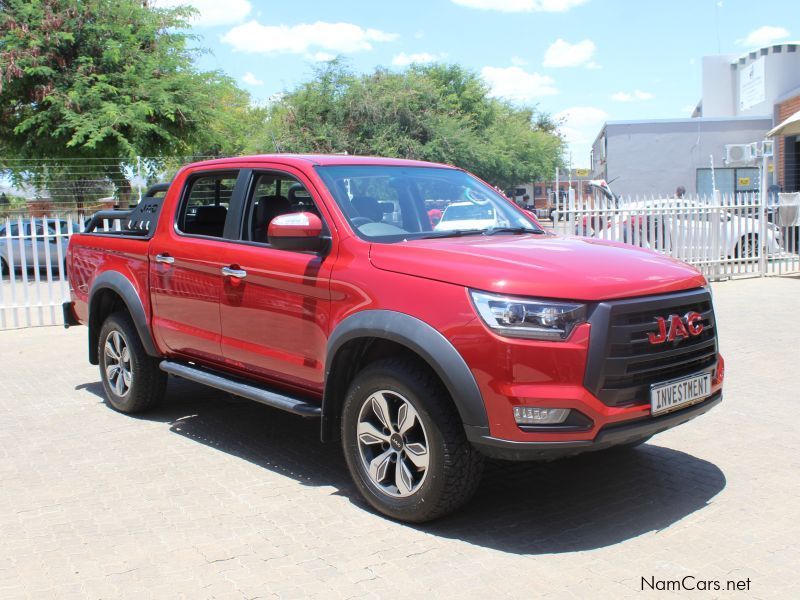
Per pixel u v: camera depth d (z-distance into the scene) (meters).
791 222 14.77
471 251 4.07
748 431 5.55
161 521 4.16
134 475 4.89
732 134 29.23
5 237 11.03
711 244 14.34
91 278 6.49
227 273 5.04
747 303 11.45
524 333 3.59
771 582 3.39
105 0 18.61
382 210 4.71
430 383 3.85
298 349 4.61
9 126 18.61
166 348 5.79
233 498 4.48
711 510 4.18
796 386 6.71
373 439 4.16
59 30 18.08
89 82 17.94
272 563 3.65
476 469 3.85
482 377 3.63
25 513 4.30
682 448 5.23
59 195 17.86
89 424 6.06
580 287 3.67
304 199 5.32
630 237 13.87
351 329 4.11
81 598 3.36
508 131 43.41
